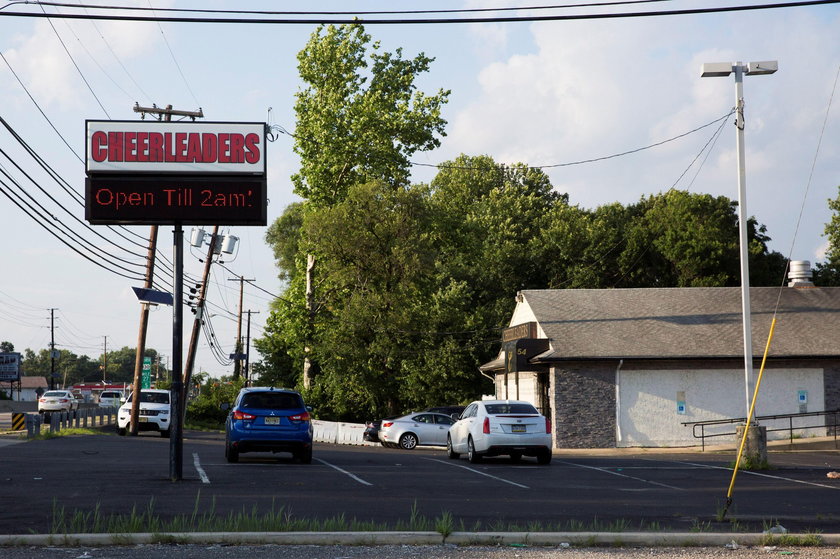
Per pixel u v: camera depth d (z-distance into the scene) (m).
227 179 17.56
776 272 67.19
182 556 9.27
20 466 20.03
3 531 10.66
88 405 84.00
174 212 17.38
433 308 54.16
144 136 17.42
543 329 36.84
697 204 65.38
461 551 9.76
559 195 86.12
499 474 20.69
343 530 10.80
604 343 35.69
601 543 10.32
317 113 50.44
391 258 51.78
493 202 75.62
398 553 9.59
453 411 41.22
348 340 52.00
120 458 23.16
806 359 35.53
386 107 51.00
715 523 12.26
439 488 16.94
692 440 35.09
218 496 14.60
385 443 38.62
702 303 39.53
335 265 51.53
